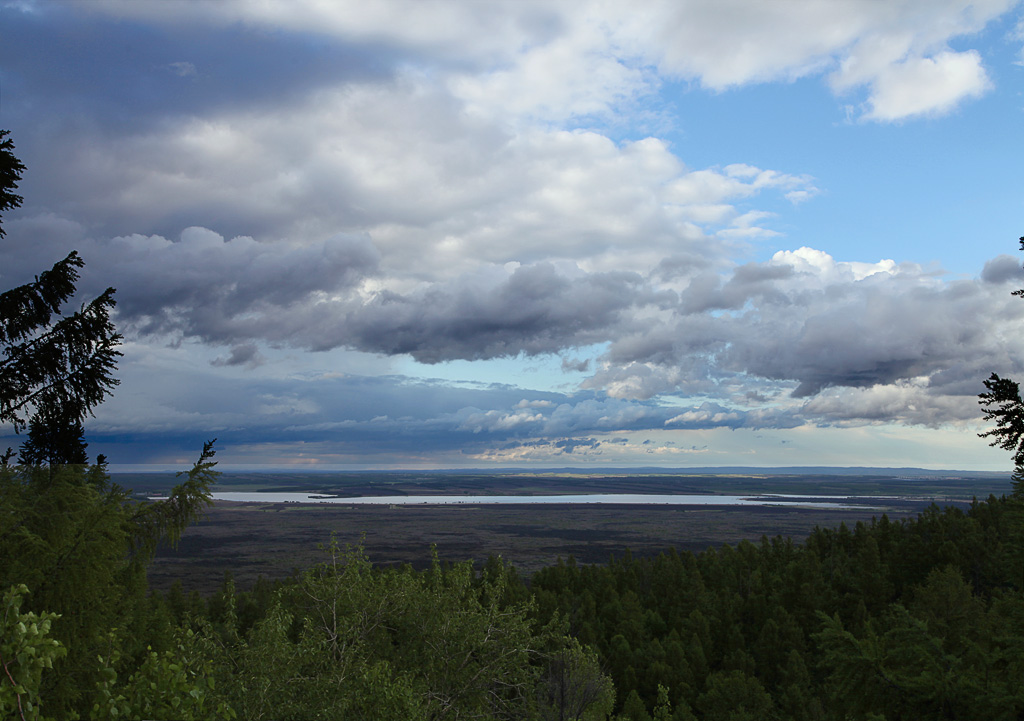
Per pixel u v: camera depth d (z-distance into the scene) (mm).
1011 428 15180
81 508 12688
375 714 16250
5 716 6102
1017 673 17375
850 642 20266
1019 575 18656
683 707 55781
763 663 69625
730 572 95500
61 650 6266
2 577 11398
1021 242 14266
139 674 7090
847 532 106500
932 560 83250
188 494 13664
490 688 21562
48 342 13164
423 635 21469
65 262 13477
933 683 18016
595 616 77688
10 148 13516
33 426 13336
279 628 17156
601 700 23922
